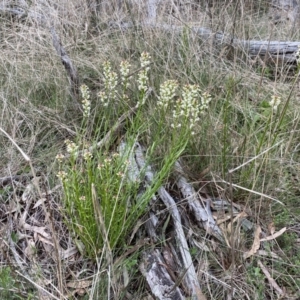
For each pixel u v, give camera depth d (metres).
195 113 0.58
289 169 0.70
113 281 0.51
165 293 0.51
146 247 0.57
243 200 0.65
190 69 0.85
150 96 0.78
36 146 0.74
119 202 0.56
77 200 0.53
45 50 0.88
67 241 0.61
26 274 0.55
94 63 0.88
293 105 0.80
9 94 0.81
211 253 0.57
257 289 0.55
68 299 0.51
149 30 0.91
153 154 0.67
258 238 0.59
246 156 0.67
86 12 0.98
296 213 0.64
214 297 0.54
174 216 0.59
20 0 1.05
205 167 0.68
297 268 0.57
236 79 0.85
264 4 1.18
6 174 0.70
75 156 0.54
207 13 1.01
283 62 0.91
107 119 0.71
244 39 0.93
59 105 0.80
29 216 0.64
